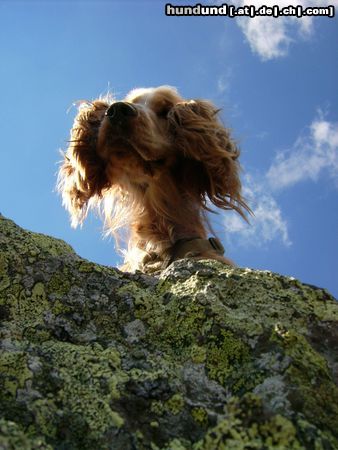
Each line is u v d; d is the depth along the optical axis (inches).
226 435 10.9
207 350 13.1
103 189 32.5
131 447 10.8
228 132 33.3
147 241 30.8
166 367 12.8
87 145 31.8
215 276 14.9
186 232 30.7
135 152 29.7
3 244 15.0
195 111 32.7
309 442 10.8
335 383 12.8
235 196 32.0
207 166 31.5
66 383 11.7
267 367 12.4
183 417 11.6
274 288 14.8
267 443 10.8
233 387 12.3
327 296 14.9
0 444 9.7
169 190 31.0
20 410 11.1
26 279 14.5
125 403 11.6
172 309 14.2
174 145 31.4
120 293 14.6
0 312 13.7
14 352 12.1
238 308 14.2
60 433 10.9
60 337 13.6
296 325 13.9
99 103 32.6
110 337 13.8
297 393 11.8
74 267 15.1
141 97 33.4
